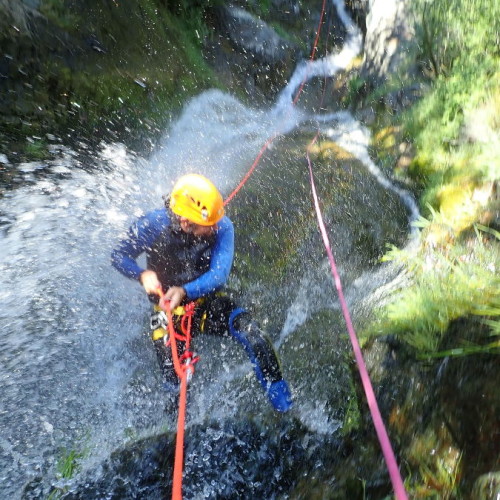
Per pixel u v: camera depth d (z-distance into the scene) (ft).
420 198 13.21
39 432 8.61
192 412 9.04
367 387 6.22
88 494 7.45
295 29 25.34
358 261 12.66
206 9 22.74
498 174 11.00
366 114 18.11
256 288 12.16
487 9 12.87
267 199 14.85
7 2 13.79
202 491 7.46
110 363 9.93
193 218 8.84
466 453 6.21
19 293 10.32
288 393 8.64
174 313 9.00
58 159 13.56
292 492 7.38
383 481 6.61
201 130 17.84
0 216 11.72
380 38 18.65
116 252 9.30
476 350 7.05
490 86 12.69
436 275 9.54
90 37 16.05
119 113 15.70
